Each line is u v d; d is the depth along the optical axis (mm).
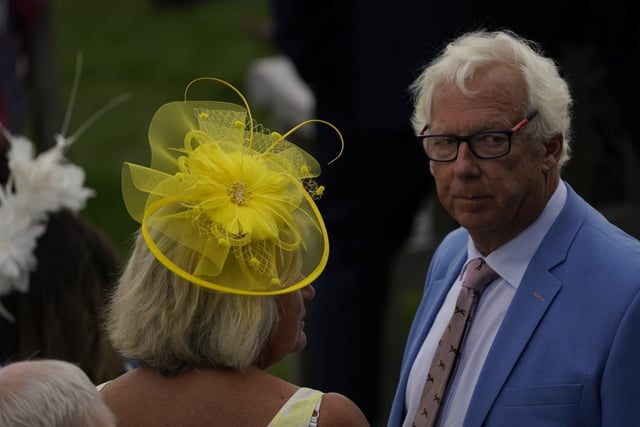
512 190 7051
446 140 7113
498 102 6984
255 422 6320
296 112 18062
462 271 7883
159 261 6500
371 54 12914
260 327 6434
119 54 33281
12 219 8633
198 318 6430
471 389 7332
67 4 38906
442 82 7137
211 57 32531
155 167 6816
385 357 16859
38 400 5699
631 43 12820
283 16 13414
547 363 6969
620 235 7301
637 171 15305
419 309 8203
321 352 14180
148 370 6598
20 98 16781
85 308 8758
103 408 5906
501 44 7113
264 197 6598
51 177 8859
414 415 7766
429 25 12602
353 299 13922
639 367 6750
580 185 15336
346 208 13789
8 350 8672
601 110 14914
